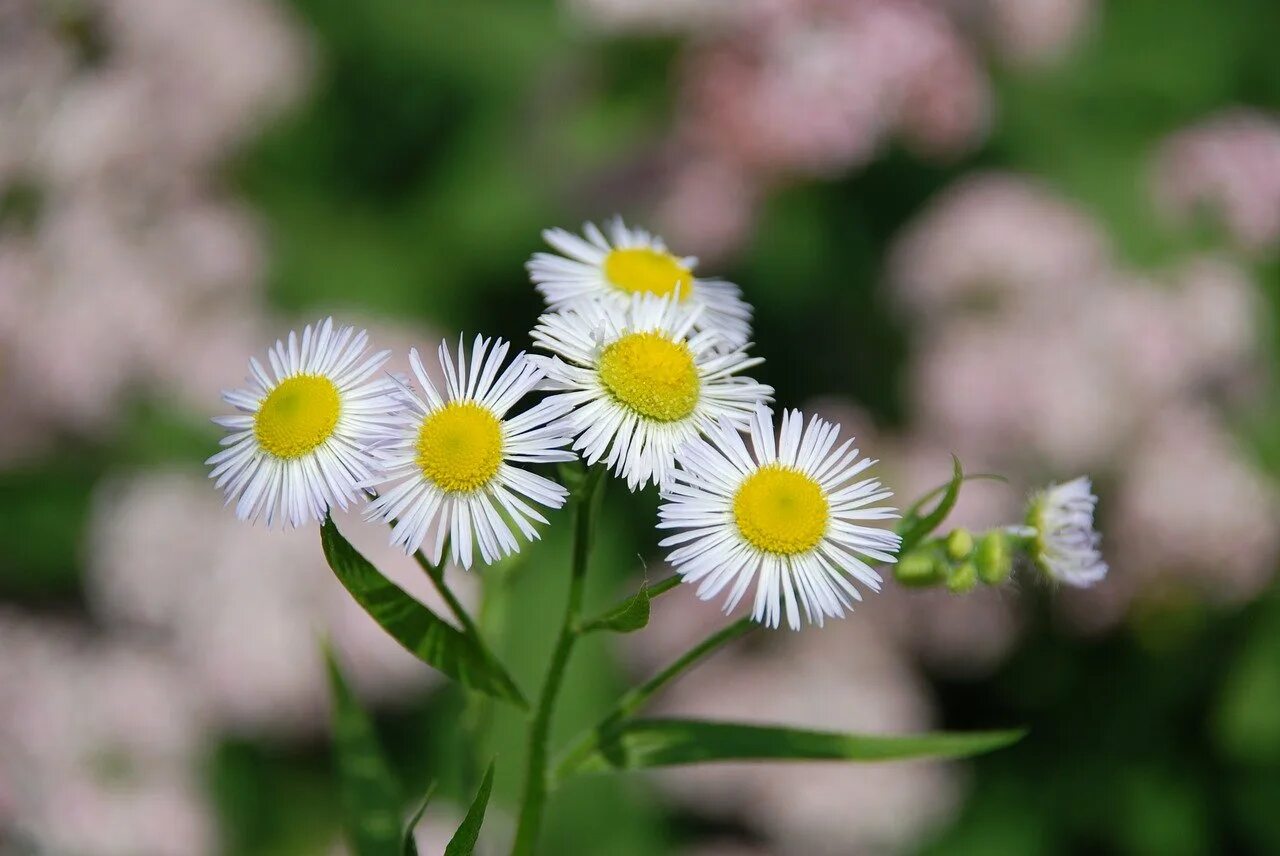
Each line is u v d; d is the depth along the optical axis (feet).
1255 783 1.42
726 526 0.88
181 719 1.35
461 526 0.87
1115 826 1.44
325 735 1.45
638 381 0.88
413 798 1.38
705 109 1.42
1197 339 1.37
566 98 1.54
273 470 0.87
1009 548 0.91
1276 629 1.38
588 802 1.42
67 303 1.44
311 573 1.32
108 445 1.55
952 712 1.53
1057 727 1.50
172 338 1.47
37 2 1.53
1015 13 1.48
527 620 1.41
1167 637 1.38
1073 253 1.42
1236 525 1.30
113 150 1.49
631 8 1.41
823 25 1.40
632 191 1.52
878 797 1.33
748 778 1.36
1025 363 1.35
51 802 1.25
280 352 0.89
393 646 1.32
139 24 1.54
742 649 1.41
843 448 0.89
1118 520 1.35
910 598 1.38
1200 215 1.54
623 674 1.41
